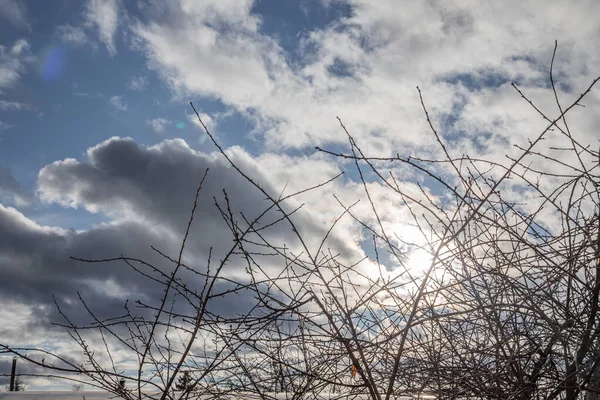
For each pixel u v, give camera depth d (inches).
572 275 130.6
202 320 129.0
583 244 131.0
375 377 141.6
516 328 136.9
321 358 139.3
